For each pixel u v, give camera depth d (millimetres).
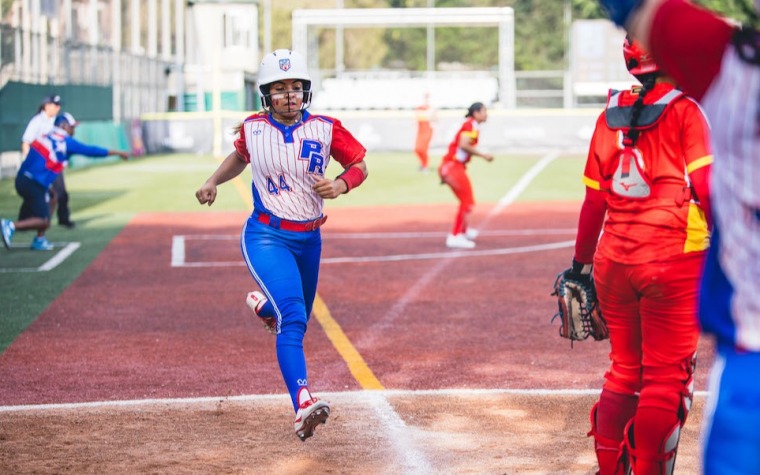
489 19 75562
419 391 12531
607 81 81312
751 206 4695
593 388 12680
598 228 8148
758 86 4512
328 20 76938
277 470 9492
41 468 9578
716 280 4949
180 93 83250
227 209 37188
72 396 12547
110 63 65250
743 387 4750
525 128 69062
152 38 77875
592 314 8539
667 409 7523
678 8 4609
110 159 62438
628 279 7656
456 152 26703
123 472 9461
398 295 20016
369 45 118125
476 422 11094
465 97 76875
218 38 85500
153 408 11789
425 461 9727
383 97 77250
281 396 12305
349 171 10258
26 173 26484
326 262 24500
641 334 7941
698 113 7348
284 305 9930
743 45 4527
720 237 4902
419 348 15258
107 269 23625
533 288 20656
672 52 4633
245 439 10500
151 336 16391
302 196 10266
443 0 114688
